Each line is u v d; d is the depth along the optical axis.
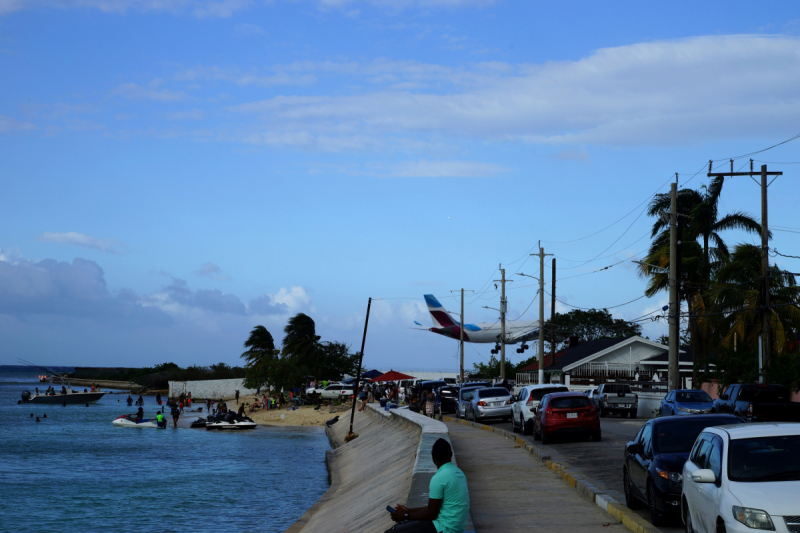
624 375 58.97
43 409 98.50
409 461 24.70
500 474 19.58
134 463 44.38
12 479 38.16
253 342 104.81
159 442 56.50
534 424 28.83
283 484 36.31
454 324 95.81
